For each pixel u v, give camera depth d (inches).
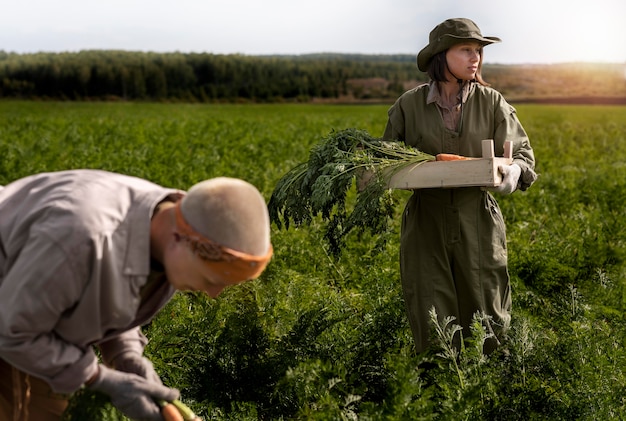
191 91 4077.3
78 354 99.9
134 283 96.8
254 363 171.2
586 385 153.4
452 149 181.5
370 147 178.1
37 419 112.3
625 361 165.0
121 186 99.8
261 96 4222.4
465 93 179.8
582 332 169.5
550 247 285.1
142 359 115.8
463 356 160.2
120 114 1930.4
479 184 165.3
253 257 92.7
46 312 93.7
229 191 92.9
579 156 773.9
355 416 136.4
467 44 174.1
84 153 665.6
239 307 195.9
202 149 796.0
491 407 149.4
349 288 253.3
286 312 194.4
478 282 180.5
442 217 179.2
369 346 180.7
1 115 1765.5
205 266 94.1
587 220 350.0
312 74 4333.2
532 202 410.3
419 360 137.6
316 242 294.5
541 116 1765.5
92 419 104.6
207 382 169.8
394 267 256.7
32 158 620.1
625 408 151.5
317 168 179.2
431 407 129.8
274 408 164.2
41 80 3779.5
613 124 1310.3
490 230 181.5
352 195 444.8
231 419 156.1
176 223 94.9
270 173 558.9
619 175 514.3
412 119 184.7
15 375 107.0
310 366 145.1
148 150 740.7
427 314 180.5
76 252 92.6
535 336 173.2
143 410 104.1
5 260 97.2
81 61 3912.4
